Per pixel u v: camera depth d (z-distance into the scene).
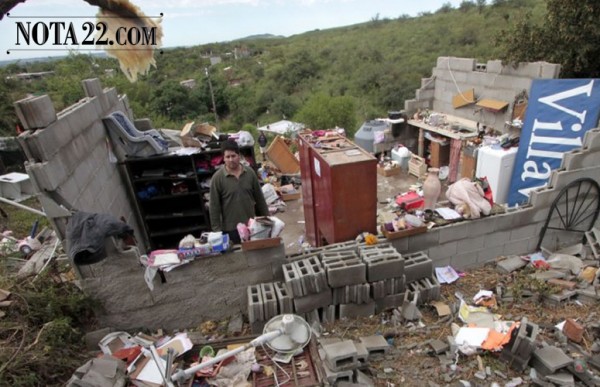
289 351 2.11
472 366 2.87
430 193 4.12
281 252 3.40
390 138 9.12
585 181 4.21
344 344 2.77
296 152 10.61
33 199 8.74
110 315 3.34
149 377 2.60
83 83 4.76
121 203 5.33
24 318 3.01
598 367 2.78
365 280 3.24
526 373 2.79
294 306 3.22
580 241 4.57
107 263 3.12
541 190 4.18
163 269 3.19
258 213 4.10
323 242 4.69
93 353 3.11
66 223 3.30
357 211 3.81
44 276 3.60
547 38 6.85
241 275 3.42
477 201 4.10
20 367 2.59
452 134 7.48
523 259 4.24
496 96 7.15
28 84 16.39
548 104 5.45
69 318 3.09
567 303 3.54
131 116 6.68
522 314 3.43
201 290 3.39
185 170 6.07
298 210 7.38
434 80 8.76
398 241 3.73
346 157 3.83
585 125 5.12
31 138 3.12
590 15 6.33
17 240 6.19
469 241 4.04
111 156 5.29
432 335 3.19
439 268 4.02
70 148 3.81
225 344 2.85
